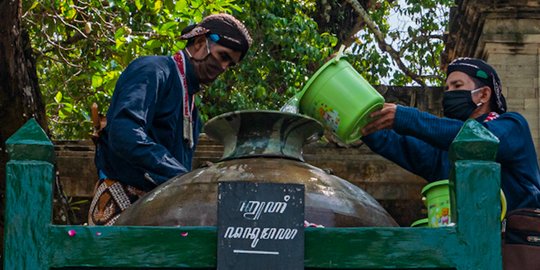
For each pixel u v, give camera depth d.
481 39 11.03
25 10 10.07
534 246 4.20
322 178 3.97
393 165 8.74
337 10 19.02
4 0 7.03
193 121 5.12
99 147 4.95
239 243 3.32
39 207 3.35
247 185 3.35
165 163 4.56
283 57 15.52
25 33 7.41
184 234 3.36
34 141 3.40
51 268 3.32
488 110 5.20
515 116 4.85
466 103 5.18
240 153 4.06
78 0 10.20
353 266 3.36
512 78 10.93
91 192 8.72
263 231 3.33
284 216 3.34
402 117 4.77
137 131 4.57
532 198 4.69
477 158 3.43
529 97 10.87
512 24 11.00
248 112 4.04
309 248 3.36
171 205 3.83
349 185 4.08
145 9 10.96
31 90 7.35
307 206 3.79
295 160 4.06
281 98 14.92
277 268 3.31
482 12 10.98
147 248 3.35
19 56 7.20
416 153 5.18
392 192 8.71
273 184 3.36
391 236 3.37
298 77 15.02
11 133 7.20
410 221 8.70
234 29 5.04
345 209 3.84
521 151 4.73
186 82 4.96
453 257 3.37
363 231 3.37
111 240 3.35
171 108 4.88
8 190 3.35
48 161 3.40
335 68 4.82
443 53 12.80
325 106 4.79
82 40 10.95
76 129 11.58
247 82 14.75
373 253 3.36
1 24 7.07
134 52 10.03
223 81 14.48
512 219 4.25
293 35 14.88
